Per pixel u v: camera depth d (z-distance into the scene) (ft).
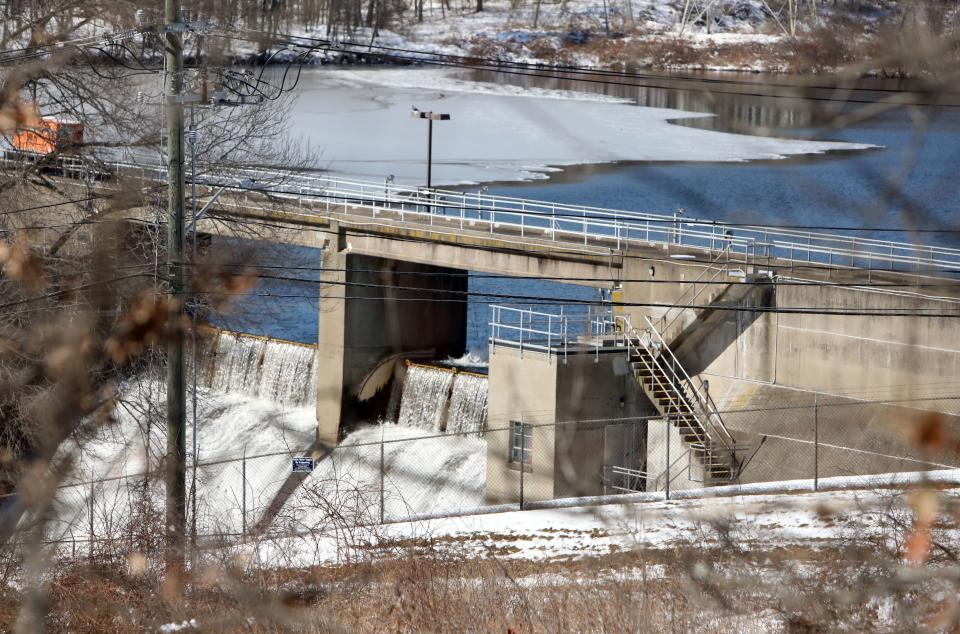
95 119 196.75
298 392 274.16
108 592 81.92
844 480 142.61
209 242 253.65
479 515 141.08
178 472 111.55
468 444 238.27
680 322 216.54
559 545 121.70
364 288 266.98
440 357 284.61
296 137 466.70
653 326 218.59
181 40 130.11
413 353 278.26
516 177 418.92
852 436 177.78
